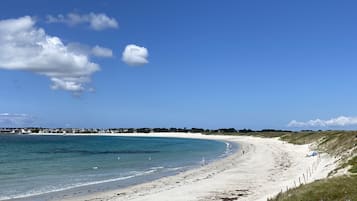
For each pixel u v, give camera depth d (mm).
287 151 87062
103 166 63750
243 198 33594
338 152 53031
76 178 48781
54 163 69000
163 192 37875
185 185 41938
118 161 73688
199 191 38000
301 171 48500
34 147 126875
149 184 43281
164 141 198625
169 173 53531
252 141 162875
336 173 35250
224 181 44188
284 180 42469
